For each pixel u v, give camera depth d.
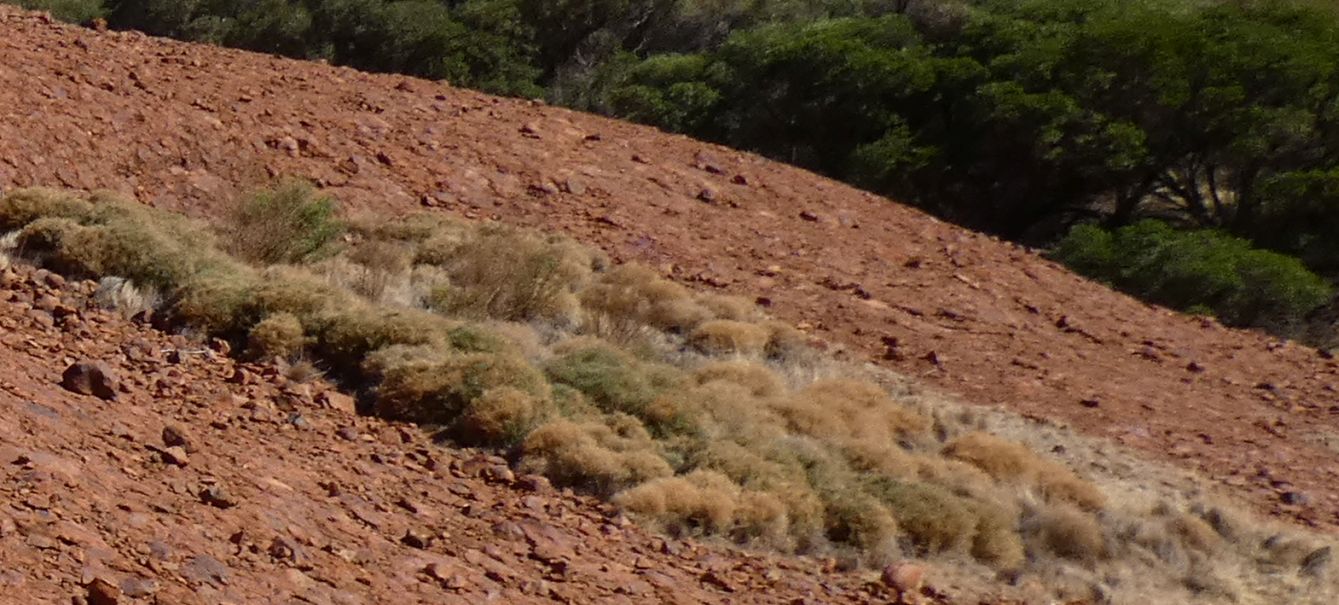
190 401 7.59
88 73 12.51
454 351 9.29
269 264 10.74
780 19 36.97
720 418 9.47
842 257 14.66
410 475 7.64
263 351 8.80
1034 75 27.72
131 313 8.89
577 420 8.85
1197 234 23.09
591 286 11.98
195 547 5.46
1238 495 10.81
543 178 14.34
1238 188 27.44
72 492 5.51
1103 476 10.63
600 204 14.19
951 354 12.76
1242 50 27.23
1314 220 25.36
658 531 7.94
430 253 11.75
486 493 7.73
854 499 8.64
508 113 15.96
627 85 31.92
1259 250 22.84
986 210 28.44
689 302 12.11
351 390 8.81
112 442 6.35
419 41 35.41
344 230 11.84
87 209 9.87
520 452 8.34
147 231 9.62
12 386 6.61
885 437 10.34
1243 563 9.48
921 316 13.59
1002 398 12.00
